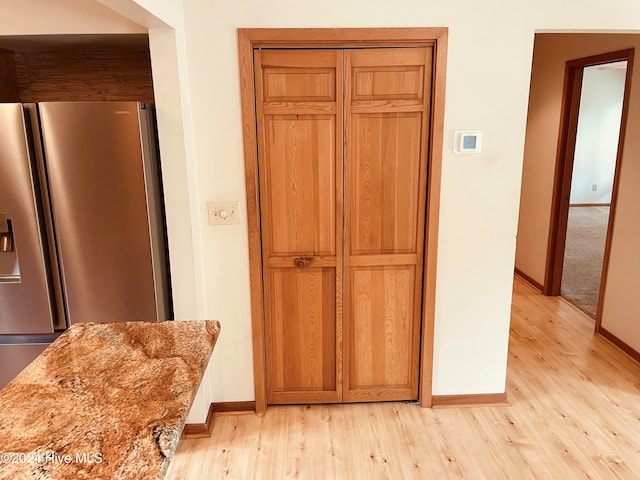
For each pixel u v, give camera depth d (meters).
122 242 2.10
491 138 2.32
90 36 2.15
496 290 2.51
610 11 2.19
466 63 2.23
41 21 2.01
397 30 2.17
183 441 2.40
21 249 2.06
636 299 3.12
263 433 2.45
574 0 2.18
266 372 2.61
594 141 8.23
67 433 1.00
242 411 2.62
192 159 2.25
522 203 4.78
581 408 2.63
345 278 2.48
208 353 1.36
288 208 2.39
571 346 3.36
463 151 2.32
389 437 2.41
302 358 2.60
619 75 7.95
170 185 2.17
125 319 2.18
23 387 1.18
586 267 5.17
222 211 2.34
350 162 2.34
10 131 1.95
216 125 2.25
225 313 2.48
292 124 2.29
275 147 2.32
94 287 2.13
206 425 2.43
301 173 2.35
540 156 4.39
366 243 2.45
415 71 2.25
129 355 1.34
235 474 2.17
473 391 2.65
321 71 2.24
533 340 3.46
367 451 2.31
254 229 2.36
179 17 2.07
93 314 2.16
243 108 2.22
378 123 2.30
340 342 2.56
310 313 2.54
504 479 2.12
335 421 2.54
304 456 2.28
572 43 3.81
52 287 2.15
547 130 4.24
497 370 2.62
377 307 2.54
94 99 2.69
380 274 2.49
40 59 2.62
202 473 2.18
